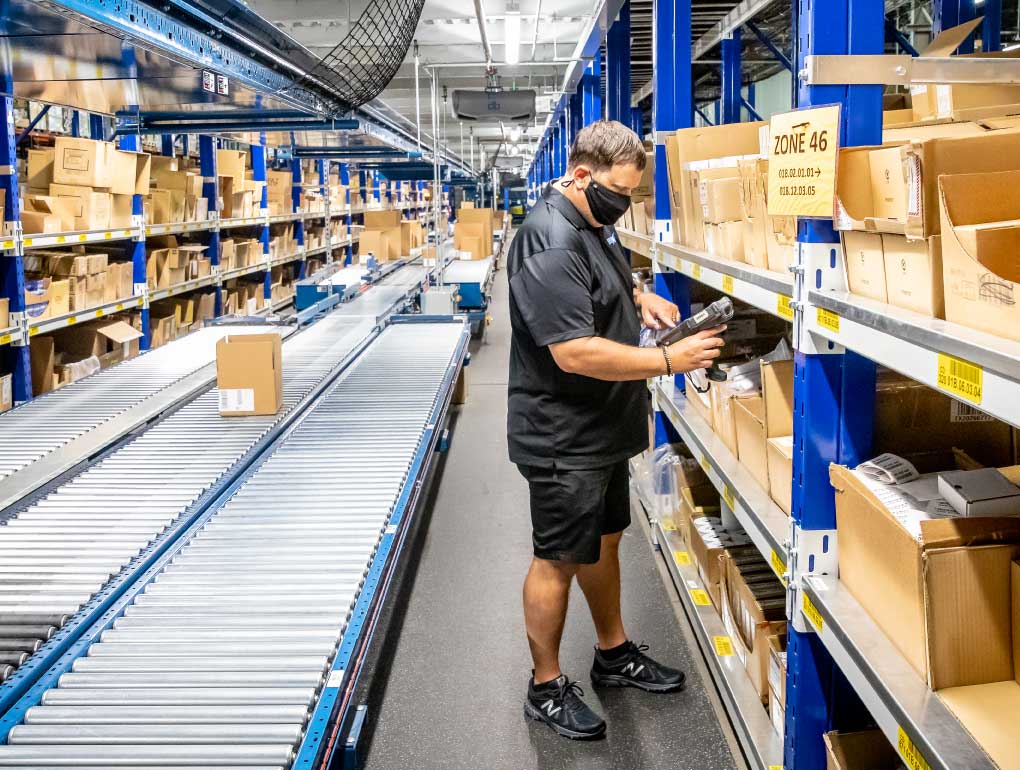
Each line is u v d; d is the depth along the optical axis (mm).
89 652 1607
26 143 6406
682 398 3154
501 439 5160
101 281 5188
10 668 1517
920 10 5637
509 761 2217
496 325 9633
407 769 2189
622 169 2051
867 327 1278
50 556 1995
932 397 1712
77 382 3680
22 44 2332
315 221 11859
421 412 3338
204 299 7266
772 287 1741
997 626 1229
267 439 2961
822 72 1411
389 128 7387
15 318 4324
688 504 3070
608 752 2250
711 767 2186
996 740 1112
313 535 2145
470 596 3154
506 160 27094
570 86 7293
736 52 5691
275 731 1371
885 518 1353
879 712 1265
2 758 1311
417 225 11789
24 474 2480
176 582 1890
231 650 1616
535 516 2236
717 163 2598
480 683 2582
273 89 3441
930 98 1960
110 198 5234
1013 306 979
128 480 2521
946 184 1129
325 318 5543
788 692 1760
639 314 2412
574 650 2762
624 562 3430
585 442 2154
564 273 2016
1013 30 4973
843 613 1460
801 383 1587
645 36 6086
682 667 2662
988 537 1238
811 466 1597
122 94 3381
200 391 3637
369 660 2715
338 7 6328
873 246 1369
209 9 2666
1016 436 1713
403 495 2426
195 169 7414
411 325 5629
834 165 1354
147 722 1402
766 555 1804
